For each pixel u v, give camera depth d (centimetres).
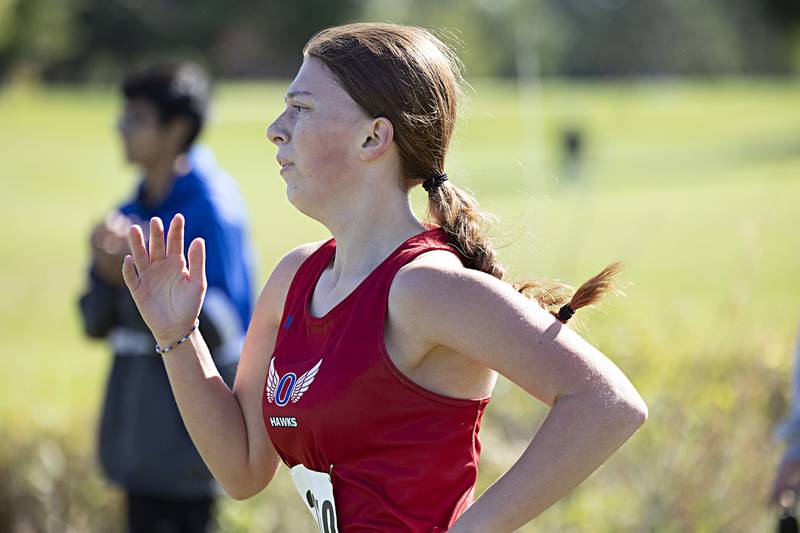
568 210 7700
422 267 721
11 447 1833
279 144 785
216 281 1450
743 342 1773
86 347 4022
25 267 6319
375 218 770
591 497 1602
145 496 1452
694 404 1650
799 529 1262
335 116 754
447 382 739
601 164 11981
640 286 4350
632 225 6650
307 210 780
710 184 9538
